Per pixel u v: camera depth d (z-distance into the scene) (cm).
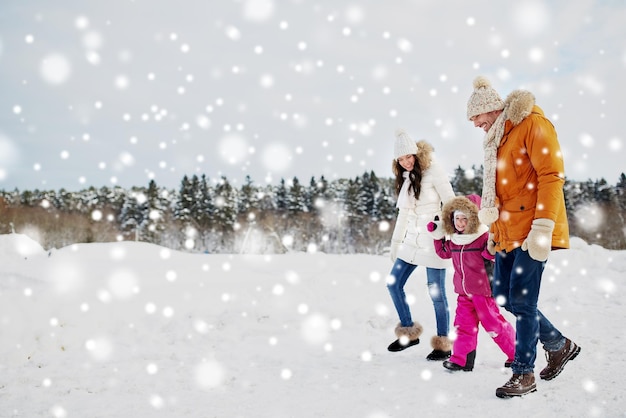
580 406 229
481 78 303
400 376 305
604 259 700
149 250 830
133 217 4028
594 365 294
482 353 351
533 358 259
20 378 318
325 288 588
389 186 4338
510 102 277
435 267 359
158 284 568
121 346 406
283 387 293
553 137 264
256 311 495
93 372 335
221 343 417
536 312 263
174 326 454
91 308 461
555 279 636
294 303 535
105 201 4744
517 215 272
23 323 413
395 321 472
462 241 312
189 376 322
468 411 235
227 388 295
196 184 3931
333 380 304
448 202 330
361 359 356
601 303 497
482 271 307
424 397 261
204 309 497
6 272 522
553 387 261
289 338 433
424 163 370
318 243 3934
